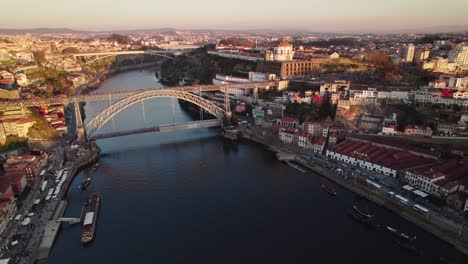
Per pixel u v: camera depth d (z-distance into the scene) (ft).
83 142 503.20
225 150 531.50
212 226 318.45
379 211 338.13
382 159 419.13
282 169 452.76
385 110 547.49
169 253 279.28
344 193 379.14
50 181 393.70
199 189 393.29
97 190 389.19
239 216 335.26
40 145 500.74
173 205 356.59
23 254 269.64
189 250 282.97
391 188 367.86
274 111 638.12
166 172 441.68
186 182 411.75
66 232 306.76
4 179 354.74
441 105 525.34
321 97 618.03
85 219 318.65
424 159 403.54
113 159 486.38
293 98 645.10
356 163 438.81
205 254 278.05
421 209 319.88
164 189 393.29
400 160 407.03
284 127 563.89
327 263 265.75
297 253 278.26
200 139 587.27
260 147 547.08
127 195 377.71
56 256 274.16
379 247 284.41
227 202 362.53
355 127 540.93
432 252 275.39
